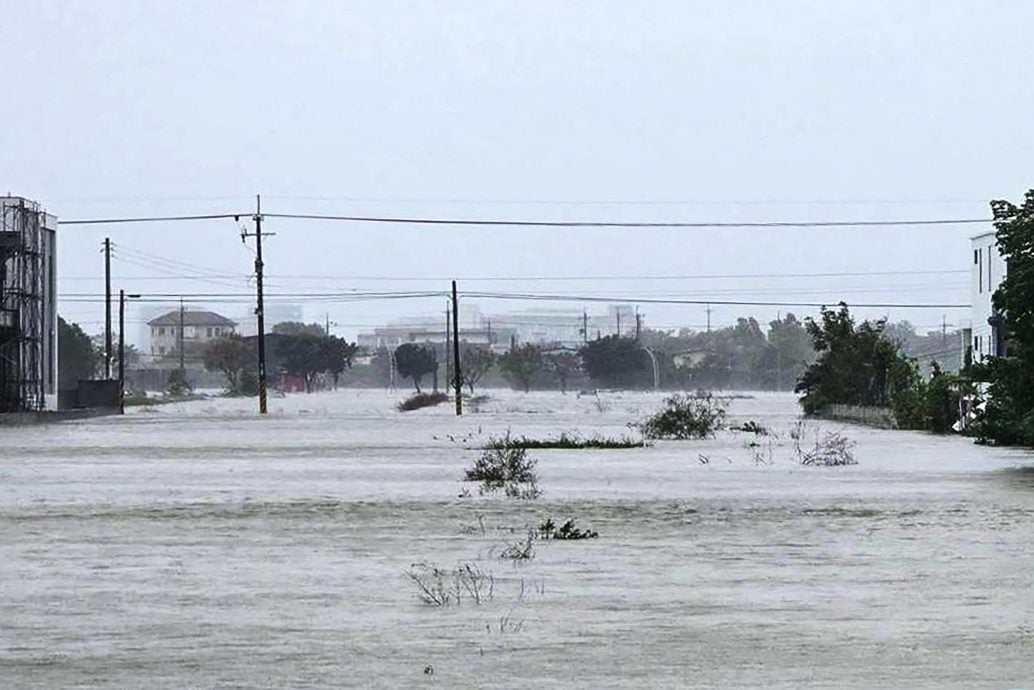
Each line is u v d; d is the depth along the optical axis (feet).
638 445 384.06
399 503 221.87
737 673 100.53
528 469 276.00
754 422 540.11
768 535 180.04
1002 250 316.81
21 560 159.53
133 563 156.76
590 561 156.35
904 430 507.71
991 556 159.84
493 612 124.98
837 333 646.74
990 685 96.78
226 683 98.84
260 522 196.34
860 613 123.65
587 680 98.58
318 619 122.21
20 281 606.14
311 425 538.47
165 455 353.10
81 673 102.32
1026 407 335.47
